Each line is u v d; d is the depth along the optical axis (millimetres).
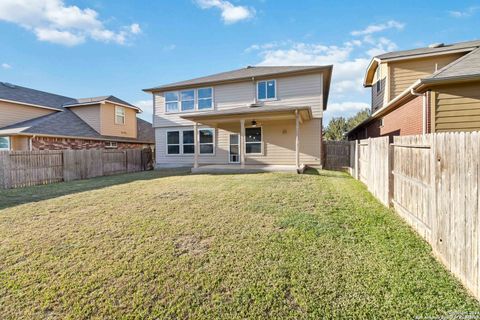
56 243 3848
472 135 2449
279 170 11328
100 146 18078
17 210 5668
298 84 13156
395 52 12633
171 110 15844
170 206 5637
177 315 2350
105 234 4145
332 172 11242
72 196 7043
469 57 7953
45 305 2529
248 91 14078
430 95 7371
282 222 4438
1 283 2885
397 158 4945
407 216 4383
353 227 4180
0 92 15758
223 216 4859
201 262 3193
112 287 2766
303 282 2723
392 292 2510
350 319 2211
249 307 2406
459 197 2674
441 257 3062
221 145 14938
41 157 10227
